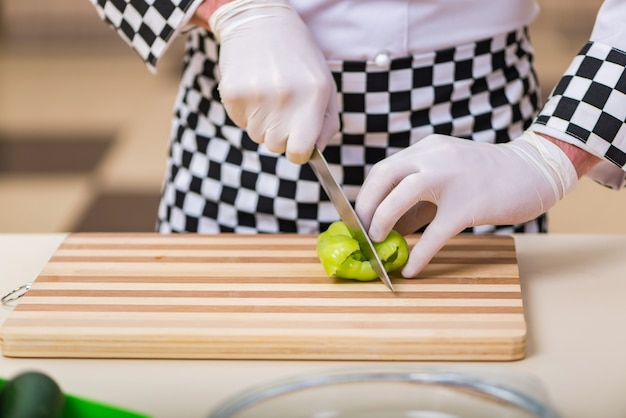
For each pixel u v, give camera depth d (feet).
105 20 4.51
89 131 11.46
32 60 15.26
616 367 3.60
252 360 3.69
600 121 4.05
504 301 3.84
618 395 3.48
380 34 4.40
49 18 18.10
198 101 4.65
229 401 2.99
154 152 10.71
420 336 3.65
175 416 3.45
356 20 4.39
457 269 4.07
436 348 3.66
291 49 4.13
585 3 16.90
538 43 15.14
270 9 4.22
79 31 17.37
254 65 4.10
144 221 8.85
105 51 15.87
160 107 12.41
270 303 3.84
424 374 3.03
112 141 11.09
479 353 3.65
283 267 4.09
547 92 12.05
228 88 4.10
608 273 4.12
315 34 4.43
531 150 4.11
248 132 4.18
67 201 9.34
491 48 4.50
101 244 4.27
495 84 4.55
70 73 14.35
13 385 3.05
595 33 4.14
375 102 4.47
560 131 4.08
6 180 9.90
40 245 4.39
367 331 3.67
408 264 3.98
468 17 4.43
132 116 12.05
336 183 3.94
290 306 3.82
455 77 4.49
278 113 4.09
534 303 3.93
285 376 3.61
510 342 3.63
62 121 11.92
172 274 4.04
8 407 3.00
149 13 4.34
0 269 4.21
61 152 10.71
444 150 4.03
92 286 3.95
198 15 4.33
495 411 2.99
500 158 4.06
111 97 12.95
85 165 10.31
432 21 4.40
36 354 3.70
